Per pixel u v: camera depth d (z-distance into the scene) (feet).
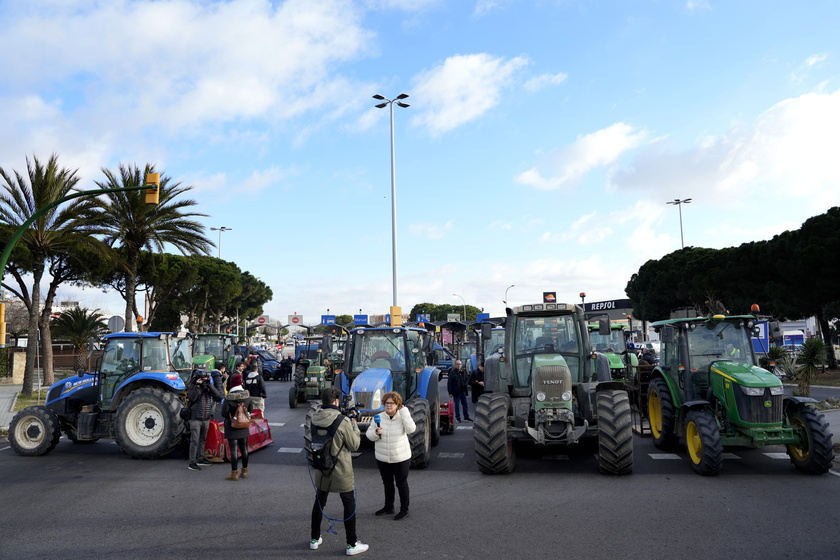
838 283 95.25
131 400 37.19
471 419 55.57
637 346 107.04
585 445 40.16
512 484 29.50
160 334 41.19
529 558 18.85
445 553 19.36
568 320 35.76
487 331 36.29
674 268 141.18
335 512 24.81
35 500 27.12
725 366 32.50
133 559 19.11
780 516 23.00
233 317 204.64
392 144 106.83
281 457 38.22
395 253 104.94
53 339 127.34
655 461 34.60
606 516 23.45
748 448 37.88
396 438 23.54
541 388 31.40
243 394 31.89
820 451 29.07
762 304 113.50
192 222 92.07
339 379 39.27
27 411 38.93
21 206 76.48
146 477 32.24
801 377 53.93
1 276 45.68
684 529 21.62
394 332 40.16
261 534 21.67
